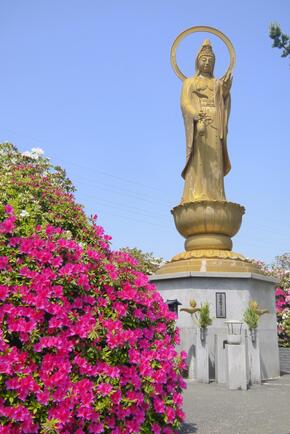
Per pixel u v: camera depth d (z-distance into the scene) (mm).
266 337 18125
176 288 18188
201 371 15008
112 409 5488
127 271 6996
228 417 9523
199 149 20797
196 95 21016
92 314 5984
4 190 7973
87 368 5496
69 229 7527
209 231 20031
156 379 5977
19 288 5590
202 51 21281
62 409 5121
